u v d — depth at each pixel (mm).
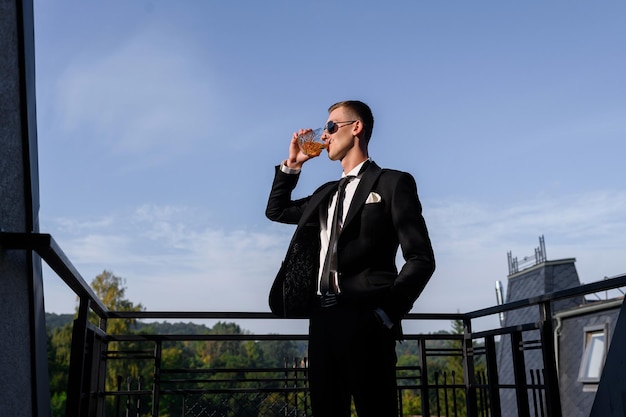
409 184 1769
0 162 1407
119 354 3148
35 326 1684
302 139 2188
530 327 2738
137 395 3162
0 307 1374
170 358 53219
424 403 3381
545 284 20469
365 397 1636
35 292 1685
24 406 1628
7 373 1449
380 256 1739
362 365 1645
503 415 18625
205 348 73250
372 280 1684
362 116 1979
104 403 3006
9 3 1506
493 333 3125
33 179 1707
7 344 1445
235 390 3271
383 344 1666
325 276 1757
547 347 2582
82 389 2115
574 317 14258
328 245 1812
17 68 1577
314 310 1818
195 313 3166
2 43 1446
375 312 1647
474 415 3348
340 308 1712
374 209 1753
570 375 13547
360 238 1740
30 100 1680
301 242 1905
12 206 1527
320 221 1917
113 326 41688
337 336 1695
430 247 1687
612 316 12508
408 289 1616
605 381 1928
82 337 2055
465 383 3436
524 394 2830
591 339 13070
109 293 42375
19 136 1595
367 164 1908
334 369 1728
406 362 31266
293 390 3340
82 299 2096
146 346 42406
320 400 1733
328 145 2023
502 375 19781
